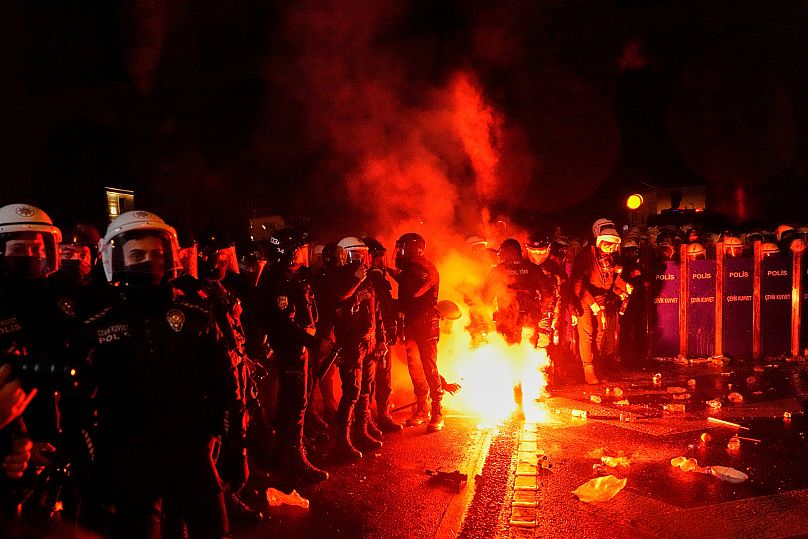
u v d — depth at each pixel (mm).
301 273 5906
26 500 2967
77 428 2918
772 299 11195
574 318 9414
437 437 6934
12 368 2781
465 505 5066
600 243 9383
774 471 5645
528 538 4438
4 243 3111
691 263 11008
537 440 6684
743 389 8852
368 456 6324
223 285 5117
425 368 7211
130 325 2959
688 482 5410
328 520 4812
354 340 6141
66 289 3330
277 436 5629
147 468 2965
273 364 6176
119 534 2941
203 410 3162
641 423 7246
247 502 5070
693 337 11062
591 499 5031
